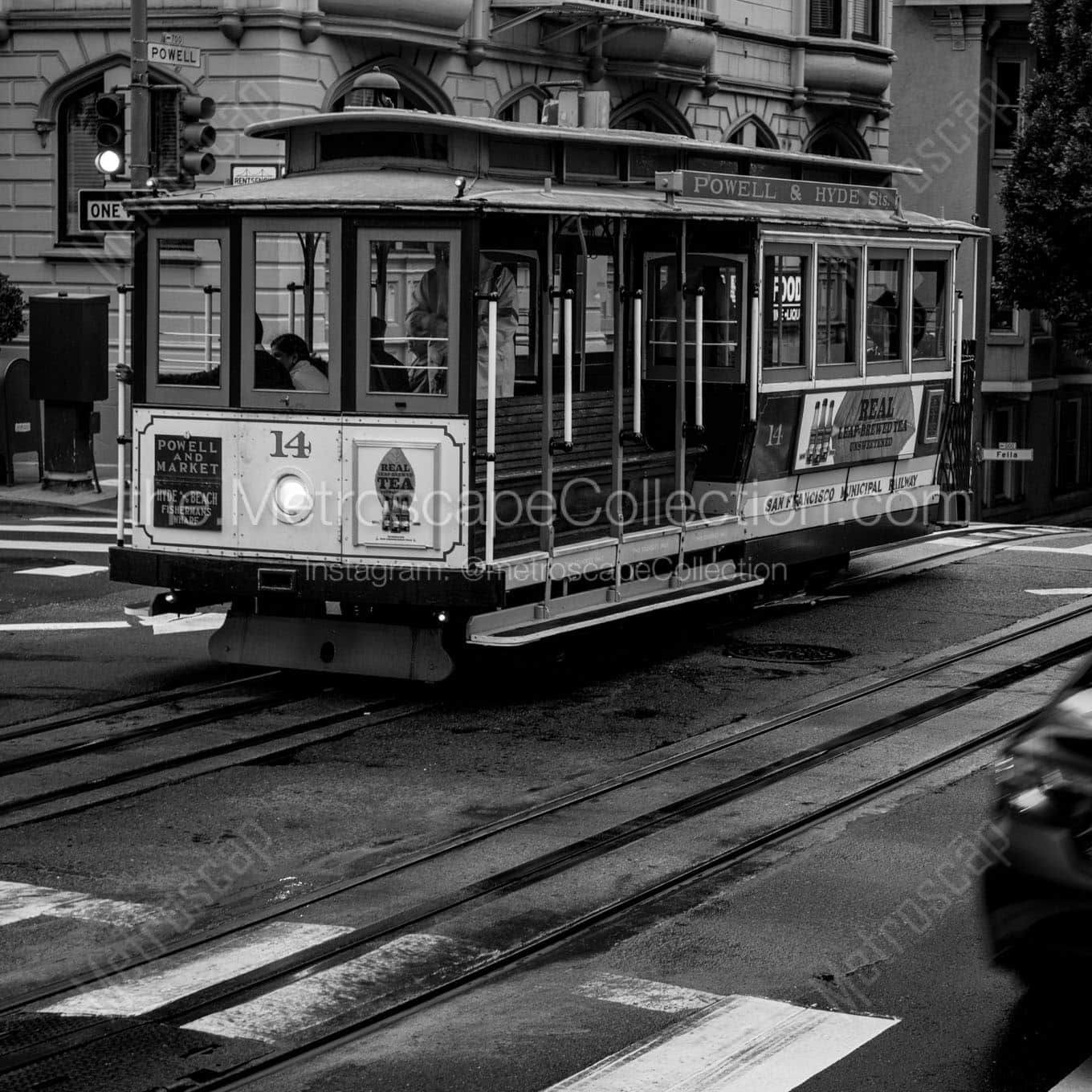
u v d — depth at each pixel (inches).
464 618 428.8
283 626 447.8
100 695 443.2
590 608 468.1
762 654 506.6
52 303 816.3
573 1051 224.8
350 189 424.2
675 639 530.9
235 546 438.6
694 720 421.1
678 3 1126.4
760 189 527.8
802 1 1285.7
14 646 509.0
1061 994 239.0
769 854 313.1
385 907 283.9
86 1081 215.9
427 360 415.2
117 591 605.9
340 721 418.9
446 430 413.7
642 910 282.7
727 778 365.7
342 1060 223.0
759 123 1255.5
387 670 434.9
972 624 555.8
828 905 284.0
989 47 1519.4
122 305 446.9
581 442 473.1
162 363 446.0
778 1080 215.6
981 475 1549.0
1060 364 1621.6
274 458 431.8
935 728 410.0
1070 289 1289.4
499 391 442.3
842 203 583.5
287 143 470.9
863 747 392.8
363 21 913.5
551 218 426.0
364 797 352.2
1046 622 557.0
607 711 430.6
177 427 443.2
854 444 598.5
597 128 523.8
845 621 562.3
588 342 493.7
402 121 442.9
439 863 307.6
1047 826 220.8
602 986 248.4
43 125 961.5
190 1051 225.6
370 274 418.3
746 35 1214.3
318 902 287.0
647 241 519.5
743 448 525.0
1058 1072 218.4
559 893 291.0
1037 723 233.5
